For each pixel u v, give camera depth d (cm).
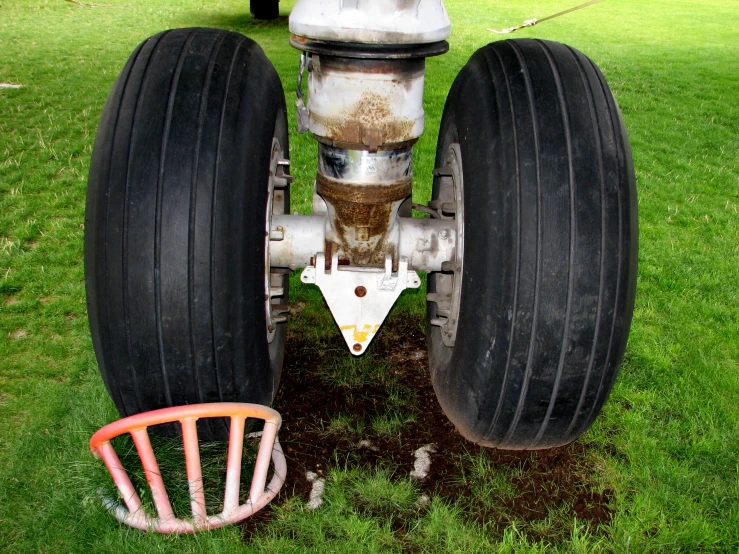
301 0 118
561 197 117
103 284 119
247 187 123
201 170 117
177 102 120
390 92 118
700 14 1116
